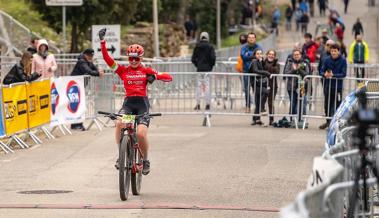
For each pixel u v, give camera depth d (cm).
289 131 2578
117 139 1539
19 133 2227
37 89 2333
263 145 2233
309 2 8062
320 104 2712
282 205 1463
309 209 768
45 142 2323
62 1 3022
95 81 2686
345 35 6925
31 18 4606
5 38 4009
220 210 1420
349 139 1264
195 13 6322
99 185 1670
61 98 2483
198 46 3114
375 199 1345
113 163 1952
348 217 1077
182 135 2459
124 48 4584
